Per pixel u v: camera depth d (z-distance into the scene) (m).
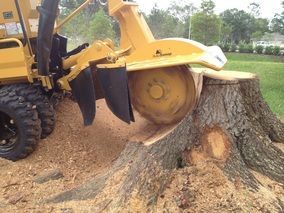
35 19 5.47
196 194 3.77
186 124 4.17
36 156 5.22
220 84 4.47
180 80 4.68
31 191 4.39
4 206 4.12
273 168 4.32
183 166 4.07
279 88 11.15
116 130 5.86
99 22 24.02
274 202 3.80
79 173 4.84
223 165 4.04
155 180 3.79
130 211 3.58
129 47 4.95
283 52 34.09
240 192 3.83
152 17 34.12
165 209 3.65
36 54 5.16
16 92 5.14
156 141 4.10
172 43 4.62
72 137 5.54
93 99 4.89
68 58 5.38
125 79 4.52
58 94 5.79
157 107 4.85
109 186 3.97
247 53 34.78
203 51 4.51
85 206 3.83
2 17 5.33
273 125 5.38
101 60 4.89
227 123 4.30
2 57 5.13
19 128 5.05
